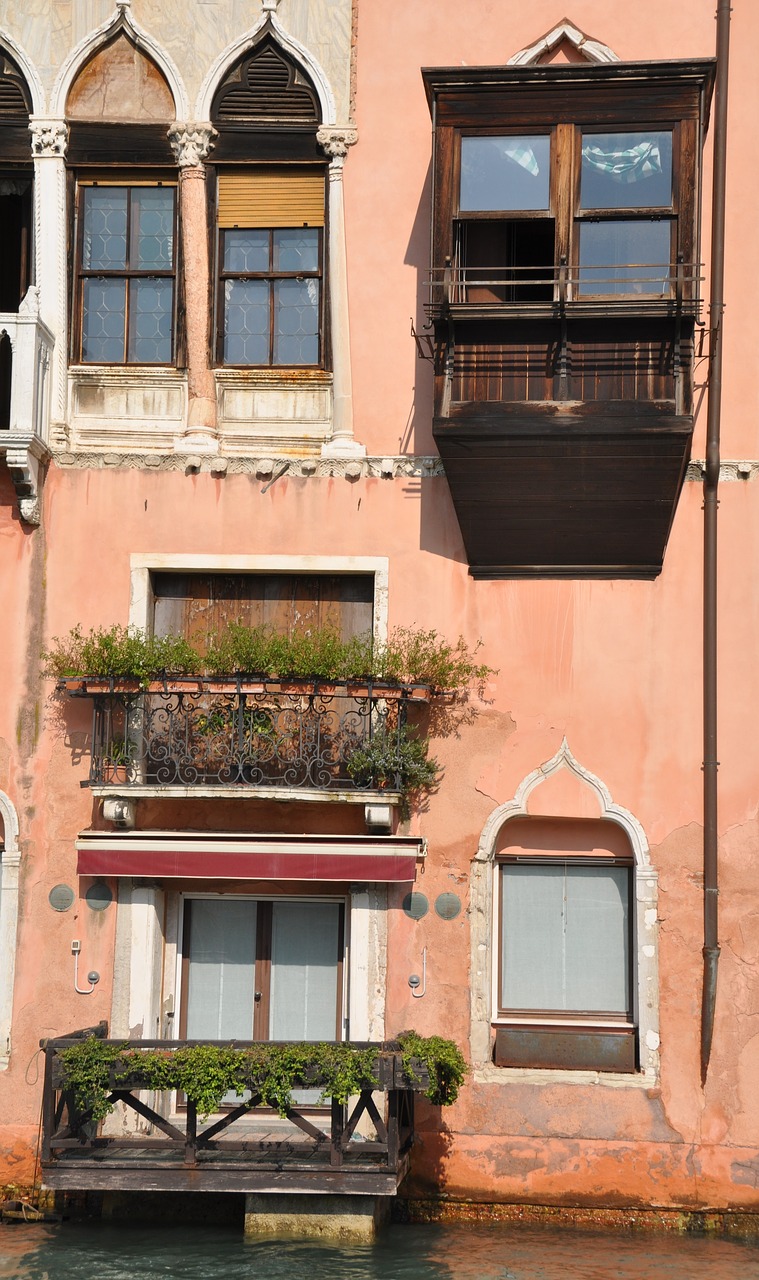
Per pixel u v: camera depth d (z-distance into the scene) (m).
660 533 12.12
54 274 12.77
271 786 11.89
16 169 12.98
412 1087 10.62
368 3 12.88
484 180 11.96
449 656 12.24
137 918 12.13
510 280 12.15
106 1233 11.24
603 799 12.08
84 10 12.95
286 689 11.90
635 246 11.78
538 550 12.30
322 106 12.76
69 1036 11.26
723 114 12.28
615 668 12.21
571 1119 11.77
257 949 12.58
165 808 12.35
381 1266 10.34
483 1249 10.88
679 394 11.66
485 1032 11.92
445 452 11.93
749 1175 11.56
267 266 12.89
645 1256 10.80
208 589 12.74
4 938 12.20
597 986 12.20
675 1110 11.70
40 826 12.33
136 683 11.97
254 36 12.80
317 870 11.73
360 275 12.70
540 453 11.84
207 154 12.82
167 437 12.77
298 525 12.55
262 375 12.77
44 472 12.70
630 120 11.84
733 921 11.87
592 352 11.80
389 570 12.45
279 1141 11.57
